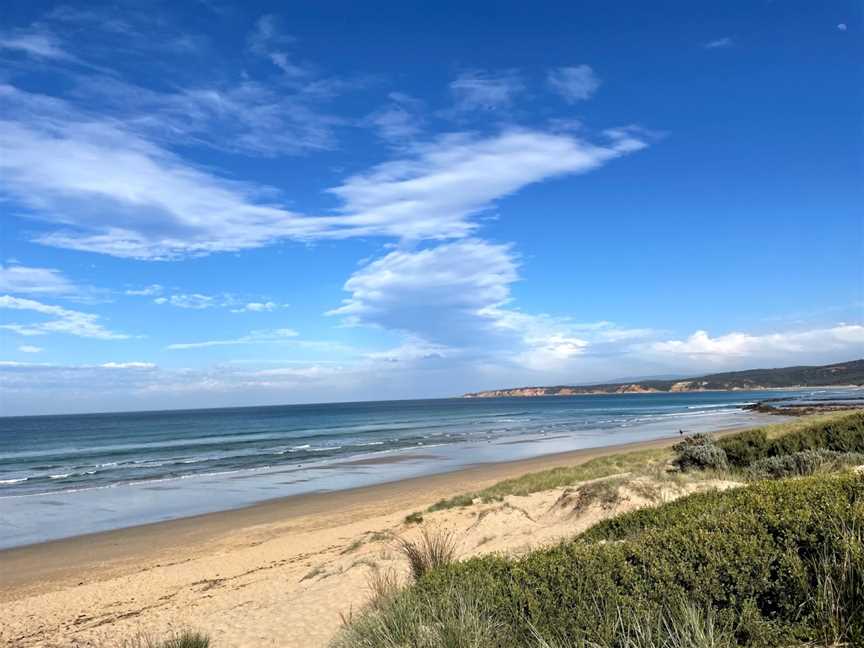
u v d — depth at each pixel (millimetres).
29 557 16766
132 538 18672
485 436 57562
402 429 72688
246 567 13266
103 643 8570
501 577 4996
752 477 13117
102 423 119812
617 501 11062
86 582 13680
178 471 36469
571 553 5020
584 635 3818
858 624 3395
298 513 21297
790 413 68688
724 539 4305
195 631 8297
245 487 28797
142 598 11422
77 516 22812
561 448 42812
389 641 4613
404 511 18594
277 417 125938
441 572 5695
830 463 12477
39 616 10789
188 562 14633
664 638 3578
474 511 14734
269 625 7949
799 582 3723
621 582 4273
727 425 58344
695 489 11531
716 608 3770
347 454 43344
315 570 11180
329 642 6367
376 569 9883
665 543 4594
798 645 3443
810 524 4258
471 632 4102
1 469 41000
